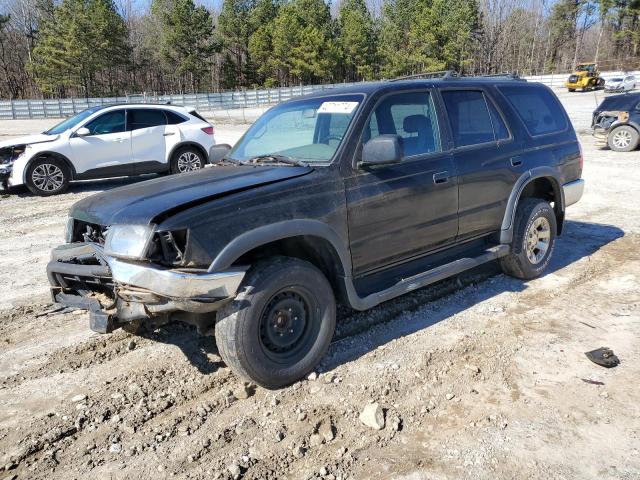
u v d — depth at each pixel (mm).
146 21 83000
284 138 4203
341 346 4035
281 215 3336
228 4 75188
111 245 3170
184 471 2777
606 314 4477
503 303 4754
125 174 11195
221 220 3127
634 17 70688
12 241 7438
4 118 39312
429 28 69250
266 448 2938
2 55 71625
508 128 4984
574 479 2639
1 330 4539
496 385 3465
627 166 11734
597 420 3080
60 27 60750
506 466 2742
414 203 4051
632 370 3594
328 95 4266
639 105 13922
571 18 83750
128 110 11227
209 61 76500
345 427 3096
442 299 4883
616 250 6152
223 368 3785
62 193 10797
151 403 3395
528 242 5094
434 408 3250
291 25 68125
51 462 2883
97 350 4133
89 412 3318
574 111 26672
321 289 3543
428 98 4383
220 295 3078
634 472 2668
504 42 88188
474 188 4520
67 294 3682
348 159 3723
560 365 3684
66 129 10852
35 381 3709
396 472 2734
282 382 3439
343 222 3631
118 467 2828
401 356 3854
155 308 3133
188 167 11859
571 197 5594
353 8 81625
